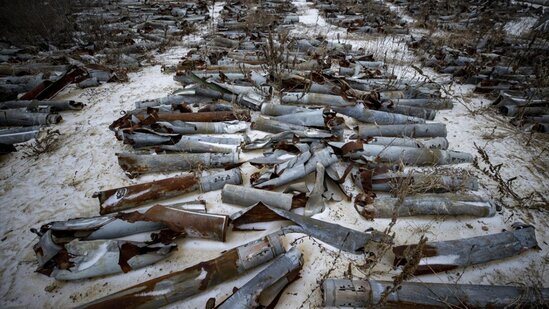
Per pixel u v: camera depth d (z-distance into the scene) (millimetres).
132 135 4227
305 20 13398
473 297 2367
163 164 4004
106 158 4430
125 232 2967
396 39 10656
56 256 2668
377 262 2842
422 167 4180
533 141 4887
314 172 3904
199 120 5008
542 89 6023
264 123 4879
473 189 3633
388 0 17312
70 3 13078
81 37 10039
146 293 2391
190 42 10203
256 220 3232
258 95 5715
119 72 7203
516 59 8234
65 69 7602
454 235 3225
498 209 3428
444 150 4211
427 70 8055
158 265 2877
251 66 7426
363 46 9812
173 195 3568
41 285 2744
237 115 5156
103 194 3387
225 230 2904
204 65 7336
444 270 2770
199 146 4281
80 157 4457
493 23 11672
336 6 15281
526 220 3420
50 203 3648
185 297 2520
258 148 4344
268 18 12133
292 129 4742
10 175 4133
